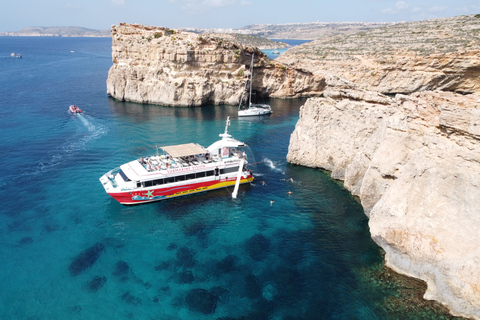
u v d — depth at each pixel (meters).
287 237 34.19
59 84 118.38
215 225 36.59
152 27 101.38
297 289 26.89
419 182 27.70
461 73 89.06
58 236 33.53
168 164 43.31
